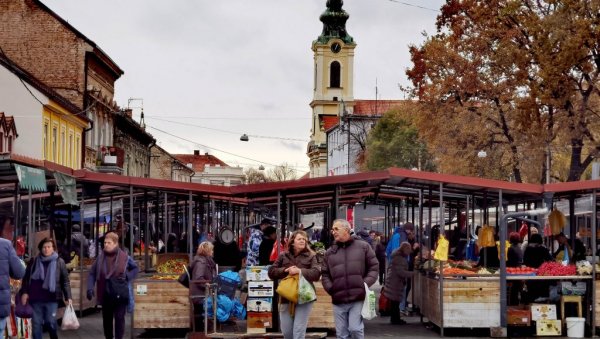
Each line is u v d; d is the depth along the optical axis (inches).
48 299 692.1
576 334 852.6
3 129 1792.6
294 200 1311.5
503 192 957.8
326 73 7234.3
